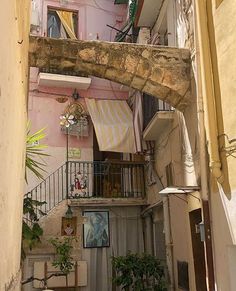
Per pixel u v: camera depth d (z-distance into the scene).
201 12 6.35
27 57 6.19
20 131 4.75
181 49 7.41
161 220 10.05
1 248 2.45
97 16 13.98
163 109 9.44
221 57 5.89
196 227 7.48
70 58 7.17
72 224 10.88
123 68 7.24
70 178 11.82
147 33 11.28
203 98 6.29
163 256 9.89
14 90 3.30
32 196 11.52
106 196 11.57
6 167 2.74
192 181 7.32
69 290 10.35
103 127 11.73
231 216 5.48
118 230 11.28
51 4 13.52
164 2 9.87
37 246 10.41
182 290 8.09
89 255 10.84
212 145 5.84
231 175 5.50
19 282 5.64
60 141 12.23
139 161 11.68
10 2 2.59
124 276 9.01
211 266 6.07
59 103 12.56
